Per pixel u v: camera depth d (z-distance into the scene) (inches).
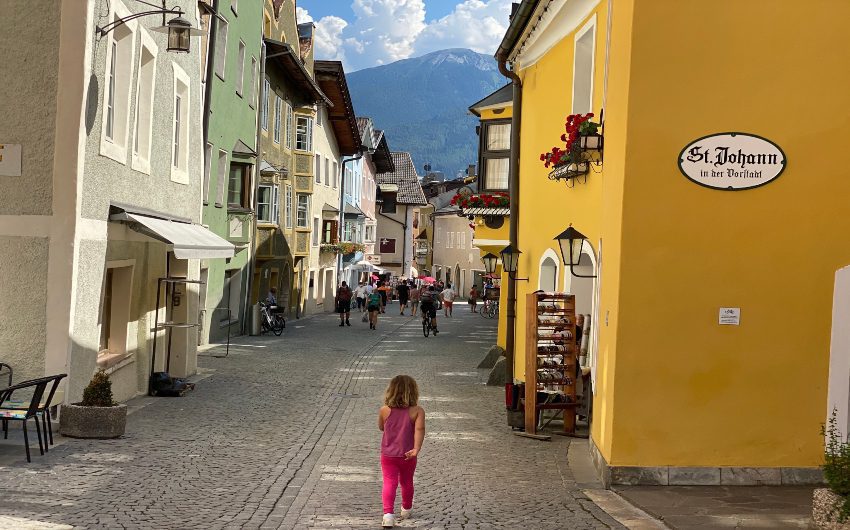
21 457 434.6
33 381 424.5
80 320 530.0
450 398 728.3
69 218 511.8
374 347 1197.1
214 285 1210.0
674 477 411.8
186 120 793.6
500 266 1075.9
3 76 509.4
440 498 389.1
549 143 670.5
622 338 410.6
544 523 346.6
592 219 521.7
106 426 494.6
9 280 511.2
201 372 841.5
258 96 1412.4
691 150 408.8
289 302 1728.6
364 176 2763.3
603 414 438.0
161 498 369.4
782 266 412.2
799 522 344.2
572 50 604.1
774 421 413.1
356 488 408.8
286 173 1491.1
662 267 410.6
